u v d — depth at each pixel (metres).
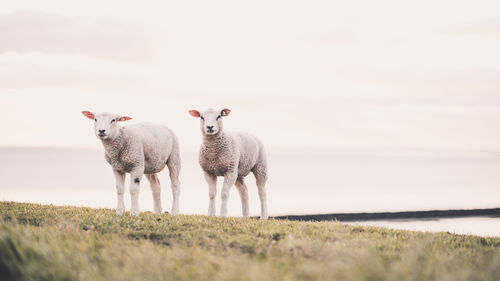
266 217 14.27
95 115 11.45
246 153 13.32
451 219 25.25
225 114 12.51
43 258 6.44
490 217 26.09
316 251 7.51
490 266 6.59
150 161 12.37
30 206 12.28
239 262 6.36
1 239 6.71
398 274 5.87
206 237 8.62
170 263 6.33
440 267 6.29
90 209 12.52
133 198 11.76
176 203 13.08
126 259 6.45
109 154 11.67
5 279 6.25
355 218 26.17
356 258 6.77
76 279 5.95
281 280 5.79
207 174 12.80
